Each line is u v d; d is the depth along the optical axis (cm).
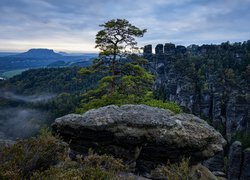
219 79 11194
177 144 1067
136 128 1098
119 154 1099
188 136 1084
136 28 2100
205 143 1109
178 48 16300
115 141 1114
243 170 6031
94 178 562
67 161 667
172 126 1109
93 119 1130
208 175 1098
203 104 10869
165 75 14175
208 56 15025
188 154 1101
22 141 692
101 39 2139
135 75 2184
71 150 1141
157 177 1014
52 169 558
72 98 14288
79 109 2072
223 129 9762
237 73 11925
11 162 578
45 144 700
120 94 2061
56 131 1207
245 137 7769
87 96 2178
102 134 1116
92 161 677
